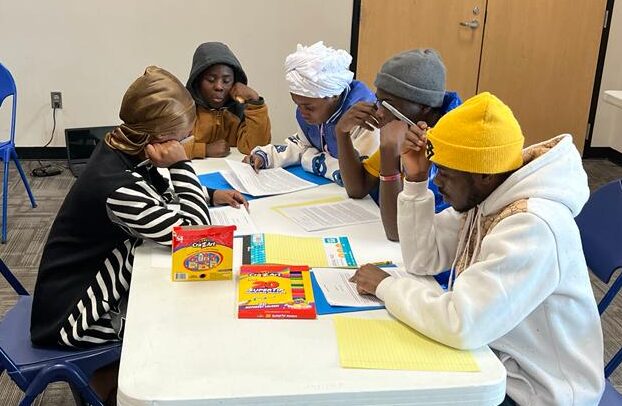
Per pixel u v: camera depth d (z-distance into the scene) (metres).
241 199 1.80
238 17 4.39
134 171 1.48
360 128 1.93
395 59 1.66
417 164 1.37
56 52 4.28
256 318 1.14
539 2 4.56
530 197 1.12
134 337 1.07
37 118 4.41
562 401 1.17
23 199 3.72
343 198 1.88
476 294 1.07
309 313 1.16
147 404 0.91
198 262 1.27
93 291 1.45
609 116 4.93
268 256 1.42
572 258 1.12
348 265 1.40
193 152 2.29
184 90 1.49
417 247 1.37
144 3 4.26
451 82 4.69
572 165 1.16
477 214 1.24
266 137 2.42
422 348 1.07
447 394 0.97
